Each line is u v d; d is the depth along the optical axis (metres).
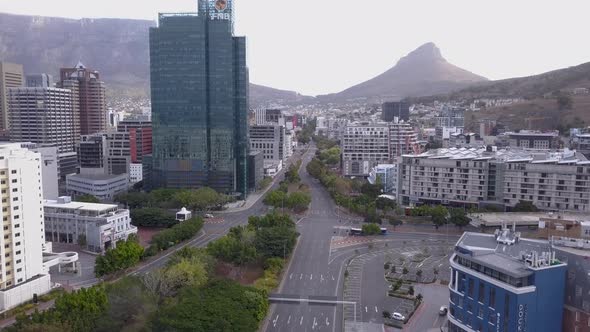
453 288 153.25
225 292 175.00
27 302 196.50
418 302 193.38
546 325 134.75
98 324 153.25
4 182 193.75
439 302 196.62
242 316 154.12
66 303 162.62
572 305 135.62
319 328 173.12
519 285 131.75
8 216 194.88
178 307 155.38
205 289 177.75
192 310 153.25
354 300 198.50
